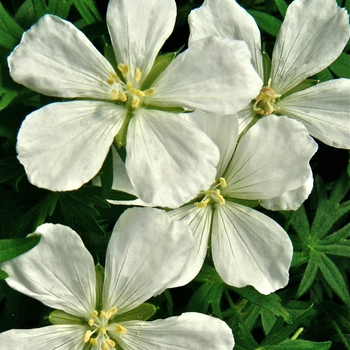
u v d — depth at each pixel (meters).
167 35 0.19
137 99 0.19
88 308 0.19
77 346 0.19
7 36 0.20
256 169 0.20
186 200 0.19
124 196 0.19
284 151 0.20
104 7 0.22
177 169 0.19
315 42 0.21
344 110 0.21
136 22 0.19
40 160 0.19
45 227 0.18
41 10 0.20
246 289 0.21
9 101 0.19
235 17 0.20
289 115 0.21
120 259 0.19
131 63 0.19
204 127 0.19
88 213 0.20
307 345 0.21
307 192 0.20
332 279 0.22
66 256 0.19
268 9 0.23
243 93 0.19
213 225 0.20
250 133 0.20
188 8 0.23
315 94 0.21
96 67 0.19
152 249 0.19
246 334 0.21
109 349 0.19
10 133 0.20
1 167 0.20
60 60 0.19
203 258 0.20
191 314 0.19
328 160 0.23
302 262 0.22
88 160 0.19
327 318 0.22
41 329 0.19
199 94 0.19
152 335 0.19
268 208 0.20
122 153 0.19
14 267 0.19
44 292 0.19
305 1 0.21
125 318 0.20
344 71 0.22
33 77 0.19
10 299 0.20
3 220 0.20
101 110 0.19
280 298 0.22
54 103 0.19
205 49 0.19
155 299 0.20
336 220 0.22
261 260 0.20
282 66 0.21
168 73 0.19
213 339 0.19
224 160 0.20
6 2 0.21
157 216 0.19
